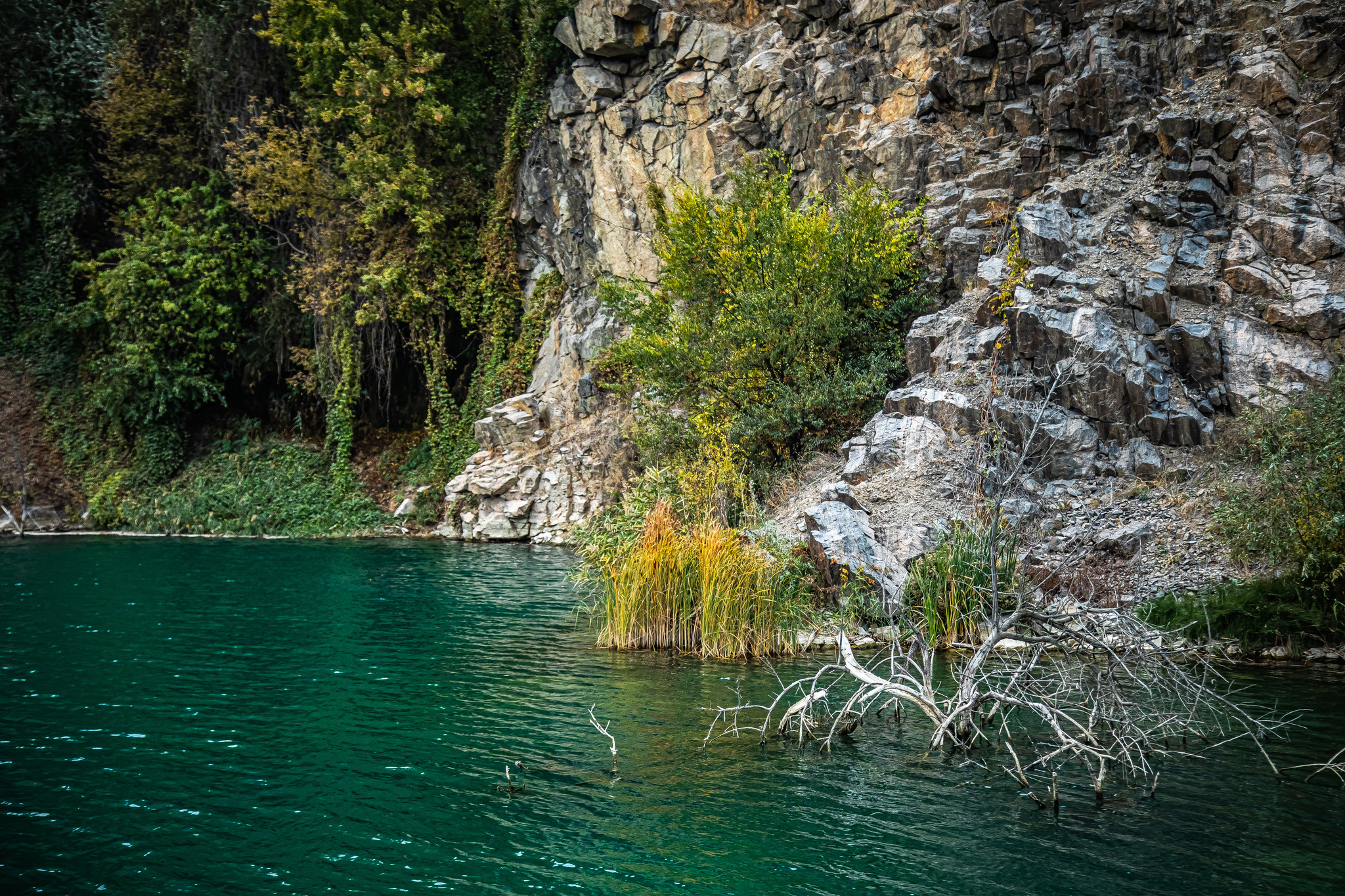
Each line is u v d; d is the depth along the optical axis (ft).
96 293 104.27
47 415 106.01
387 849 18.90
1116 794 21.52
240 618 45.57
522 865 18.13
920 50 70.49
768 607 37.78
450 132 103.35
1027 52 64.03
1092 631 26.23
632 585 39.37
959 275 60.03
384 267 99.50
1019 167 61.57
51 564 66.59
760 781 22.58
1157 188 54.65
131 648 38.55
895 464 46.70
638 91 89.04
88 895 16.94
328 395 102.12
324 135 105.50
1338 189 50.80
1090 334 46.75
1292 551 36.91
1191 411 45.44
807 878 17.35
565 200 94.17
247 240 106.22
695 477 52.95
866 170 70.28
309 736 26.50
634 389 81.56
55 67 109.09
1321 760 23.52
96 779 23.06
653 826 19.89
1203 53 57.67
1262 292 48.88
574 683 32.78
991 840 18.95
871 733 26.78
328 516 95.61
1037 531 42.45
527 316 98.32
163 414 101.55
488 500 86.69
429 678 33.53
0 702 30.07
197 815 20.75
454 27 106.83
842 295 59.26
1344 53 53.67
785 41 79.20
